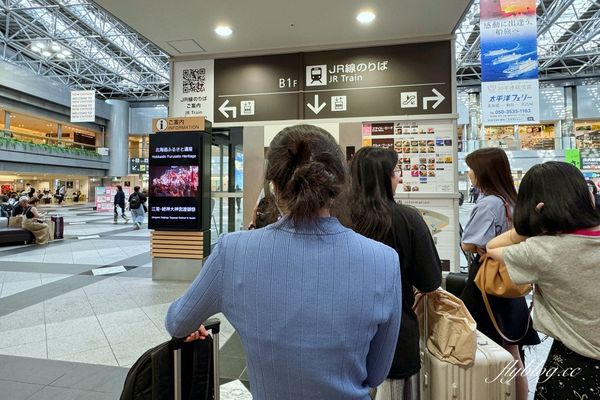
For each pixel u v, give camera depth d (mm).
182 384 1127
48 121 23609
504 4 4316
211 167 5090
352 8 3865
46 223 8727
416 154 4445
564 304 1083
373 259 716
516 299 1689
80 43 17656
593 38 16438
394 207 1318
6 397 2135
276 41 4633
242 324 713
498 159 1760
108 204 19719
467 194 16609
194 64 5070
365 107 4590
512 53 4293
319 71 4723
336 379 664
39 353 2715
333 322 667
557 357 1133
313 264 692
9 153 19594
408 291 1319
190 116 5066
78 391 2201
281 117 4809
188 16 4035
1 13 14539
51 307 3779
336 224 743
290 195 712
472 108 21547
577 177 1130
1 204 16031
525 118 4273
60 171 23406
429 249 1295
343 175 750
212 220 5340
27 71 20312
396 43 4539
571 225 1091
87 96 13602
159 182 4809
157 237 4902
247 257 728
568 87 20406
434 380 1405
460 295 1923
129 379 1100
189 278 4855
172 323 813
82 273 5359
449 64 4418
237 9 3895
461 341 1349
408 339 1287
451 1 3729
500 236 1406
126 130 27625
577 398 1059
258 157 4797
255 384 713
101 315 3541
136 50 17922
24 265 5945
